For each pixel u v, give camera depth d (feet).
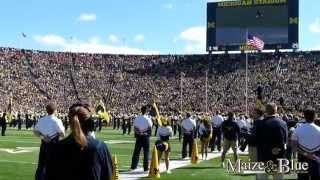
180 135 126.11
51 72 289.33
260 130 37.17
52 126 41.55
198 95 270.26
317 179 34.27
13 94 261.65
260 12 246.47
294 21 241.55
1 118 134.72
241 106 255.29
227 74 280.51
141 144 60.44
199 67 292.61
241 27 249.55
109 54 311.68
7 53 291.38
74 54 305.94
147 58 309.42
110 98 275.80
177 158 78.07
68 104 267.39
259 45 169.68
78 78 288.92
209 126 78.28
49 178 18.53
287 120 66.54
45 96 268.82
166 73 293.23
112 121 213.46
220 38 253.24
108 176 18.72
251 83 268.82
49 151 18.74
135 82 287.69
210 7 254.06
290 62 278.05
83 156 18.24
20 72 281.13
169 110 263.29
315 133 34.12
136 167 61.21
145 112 60.70
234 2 249.55
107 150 18.85
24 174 55.36
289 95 254.47
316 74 266.16
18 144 99.50
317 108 240.32
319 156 34.45
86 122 18.78
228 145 64.44
